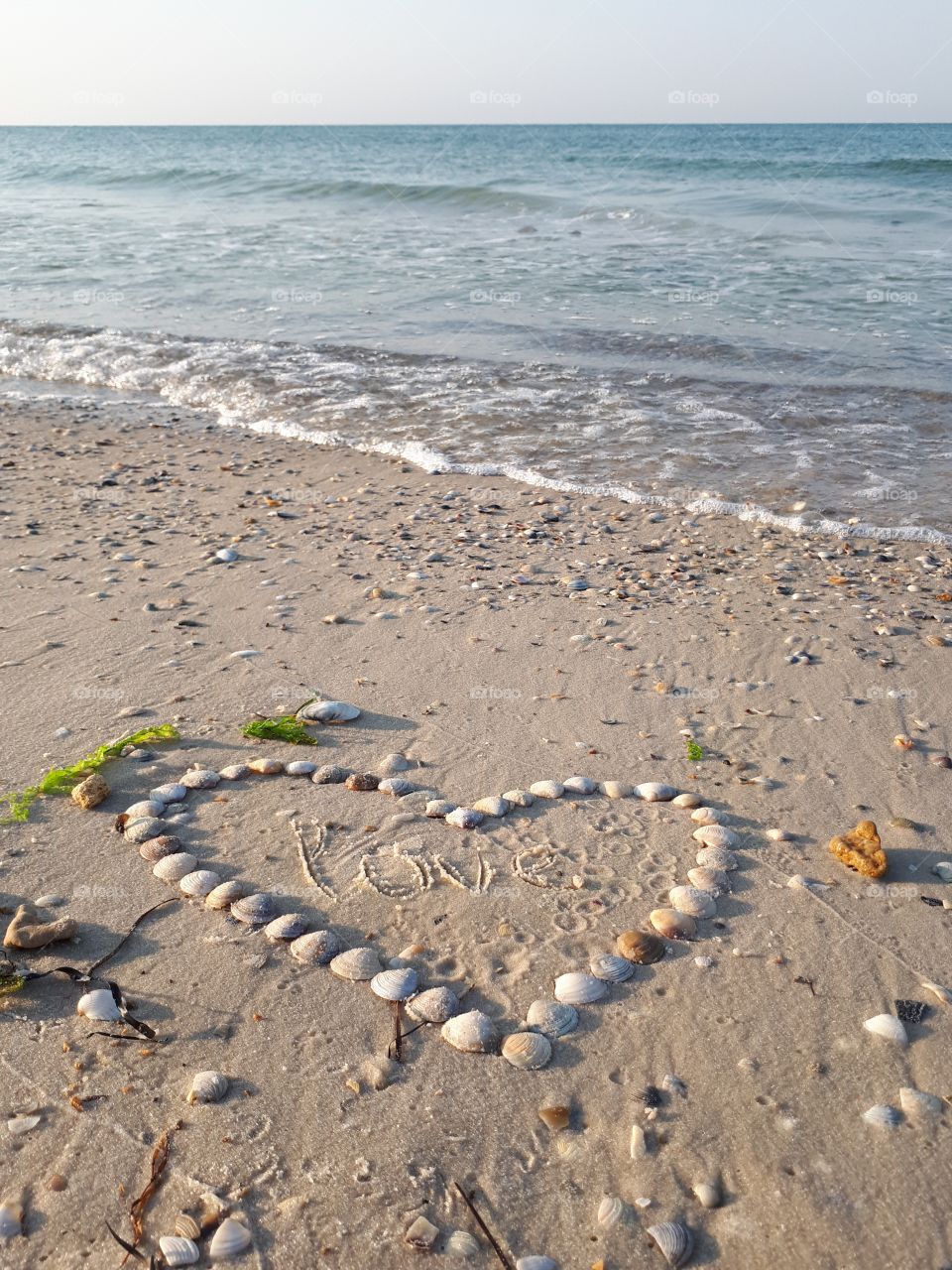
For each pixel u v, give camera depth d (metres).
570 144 60.09
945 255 15.81
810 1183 2.07
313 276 15.23
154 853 3.10
